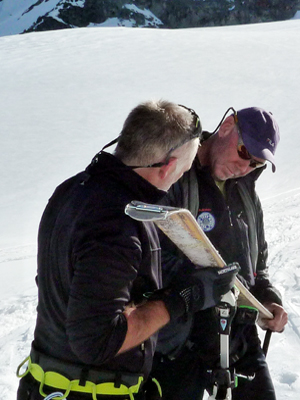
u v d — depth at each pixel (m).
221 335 2.16
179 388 2.46
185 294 1.89
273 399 2.54
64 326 1.83
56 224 1.86
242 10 149.38
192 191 2.42
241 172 2.48
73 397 1.81
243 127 2.42
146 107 1.80
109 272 1.66
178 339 2.39
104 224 1.71
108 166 1.81
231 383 2.28
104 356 1.67
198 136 1.86
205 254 1.91
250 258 2.62
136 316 1.76
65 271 1.79
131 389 1.88
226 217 2.51
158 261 1.95
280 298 2.72
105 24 152.88
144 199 1.82
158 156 1.78
